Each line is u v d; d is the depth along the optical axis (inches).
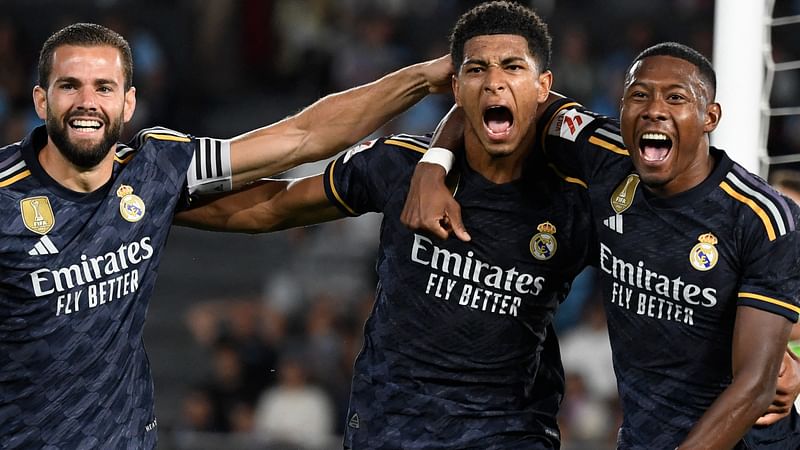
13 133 1855.3
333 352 1537.9
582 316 1569.9
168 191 685.3
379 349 703.7
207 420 1496.1
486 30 663.8
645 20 1967.3
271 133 711.1
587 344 1537.9
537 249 685.3
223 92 2053.4
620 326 671.1
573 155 685.3
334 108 716.0
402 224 693.9
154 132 693.9
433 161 679.7
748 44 818.8
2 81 1911.9
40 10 1977.1
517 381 698.2
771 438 720.3
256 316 1593.3
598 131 679.7
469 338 689.0
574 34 1910.7
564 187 690.2
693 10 1974.7
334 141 716.0
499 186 683.4
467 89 664.4
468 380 692.1
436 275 687.7
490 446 690.8
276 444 1254.3
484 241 684.1
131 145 695.1
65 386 665.6
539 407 711.1
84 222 660.7
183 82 2022.6
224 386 1514.5
